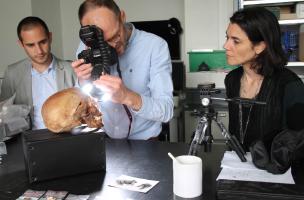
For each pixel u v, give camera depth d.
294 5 2.97
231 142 1.16
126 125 1.56
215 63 3.50
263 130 1.38
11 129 1.55
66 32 4.71
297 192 0.89
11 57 4.06
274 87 1.37
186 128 3.25
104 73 1.12
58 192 0.97
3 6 3.99
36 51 2.04
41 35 2.02
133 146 1.40
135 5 4.36
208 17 3.54
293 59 3.02
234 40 1.36
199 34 3.59
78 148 1.09
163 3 4.24
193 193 0.92
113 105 1.51
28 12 3.94
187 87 3.42
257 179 0.98
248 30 1.31
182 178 0.91
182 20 4.16
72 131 1.12
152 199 0.92
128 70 1.52
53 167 1.07
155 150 1.33
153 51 1.49
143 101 1.21
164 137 1.92
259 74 1.44
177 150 1.32
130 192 0.96
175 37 4.11
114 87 1.07
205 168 1.12
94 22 1.16
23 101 2.19
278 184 0.94
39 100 2.18
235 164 1.11
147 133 1.61
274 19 1.34
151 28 4.20
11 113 1.58
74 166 1.09
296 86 1.35
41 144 1.04
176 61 3.86
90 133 1.10
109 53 1.16
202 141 1.18
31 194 0.97
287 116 1.33
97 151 1.11
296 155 1.05
